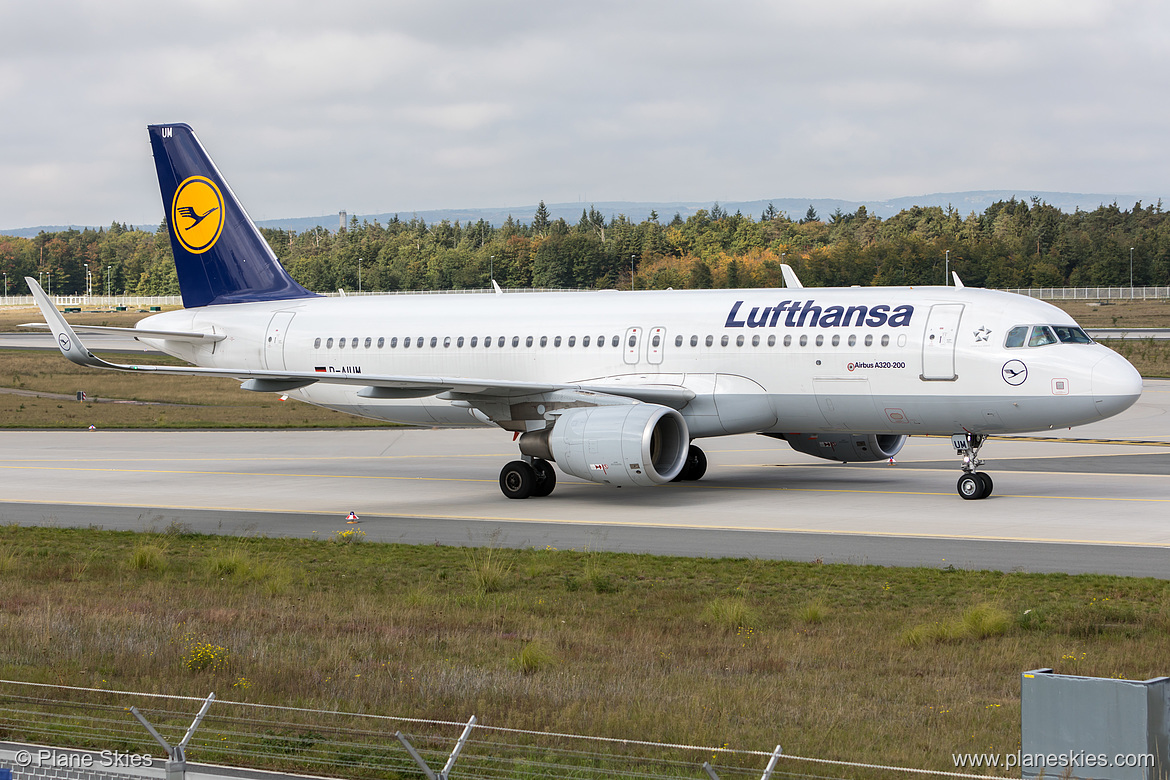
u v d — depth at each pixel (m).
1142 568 73.25
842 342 105.56
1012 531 88.12
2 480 128.38
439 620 60.50
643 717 41.53
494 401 112.31
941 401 102.25
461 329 124.19
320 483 125.44
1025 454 143.75
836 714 42.03
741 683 46.97
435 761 36.41
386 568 76.69
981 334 100.75
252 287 140.00
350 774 35.84
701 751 37.41
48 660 51.81
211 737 39.31
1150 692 30.42
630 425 101.31
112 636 55.41
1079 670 48.44
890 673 49.03
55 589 70.50
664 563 77.06
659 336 113.81
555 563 77.25
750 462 140.25
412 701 44.66
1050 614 59.75
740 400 109.50
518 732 39.44
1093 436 165.00
